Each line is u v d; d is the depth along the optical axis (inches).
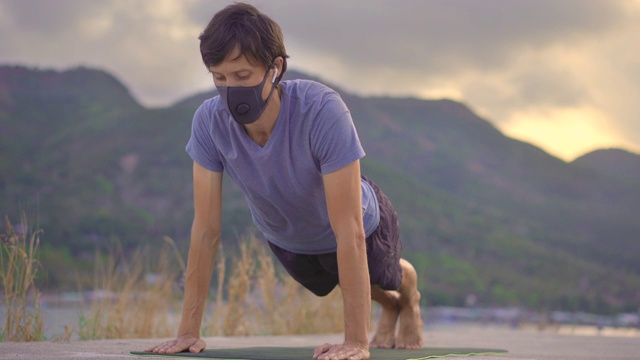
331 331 243.3
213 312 213.2
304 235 116.9
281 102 102.0
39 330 161.3
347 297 102.5
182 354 105.0
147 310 198.5
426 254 3154.5
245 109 96.1
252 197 111.7
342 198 101.7
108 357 101.0
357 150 101.9
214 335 210.1
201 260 111.7
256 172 106.7
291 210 110.9
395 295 146.9
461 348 151.9
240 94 95.7
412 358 110.8
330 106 101.8
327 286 133.0
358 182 102.8
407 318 146.5
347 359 97.5
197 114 109.6
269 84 97.3
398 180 4079.7
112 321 186.2
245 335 216.8
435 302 2470.5
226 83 96.2
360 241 102.7
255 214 119.8
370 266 123.1
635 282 3526.1
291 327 231.9
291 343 168.7
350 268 102.0
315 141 101.7
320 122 101.2
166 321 203.3
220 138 106.7
